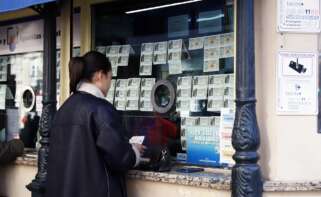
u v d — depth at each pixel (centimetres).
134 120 457
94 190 340
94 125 344
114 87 475
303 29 353
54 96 468
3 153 489
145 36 458
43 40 495
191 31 427
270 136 352
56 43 484
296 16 353
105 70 368
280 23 351
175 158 421
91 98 354
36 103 545
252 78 340
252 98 339
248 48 340
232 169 342
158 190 380
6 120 577
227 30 401
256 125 338
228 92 394
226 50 400
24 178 497
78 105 351
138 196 388
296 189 340
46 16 467
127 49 470
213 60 409
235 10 361
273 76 353
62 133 357
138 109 457
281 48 353
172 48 439
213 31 411
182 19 433
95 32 487
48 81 465
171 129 428
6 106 578
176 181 368
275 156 350
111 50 479
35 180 454
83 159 343
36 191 451
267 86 354
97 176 341
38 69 543
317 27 355
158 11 449
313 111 354
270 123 352
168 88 436
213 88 406
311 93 354
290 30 352
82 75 363
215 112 401
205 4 417
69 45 494
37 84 545
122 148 340
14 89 570
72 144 347
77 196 343
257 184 334
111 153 337
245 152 336
